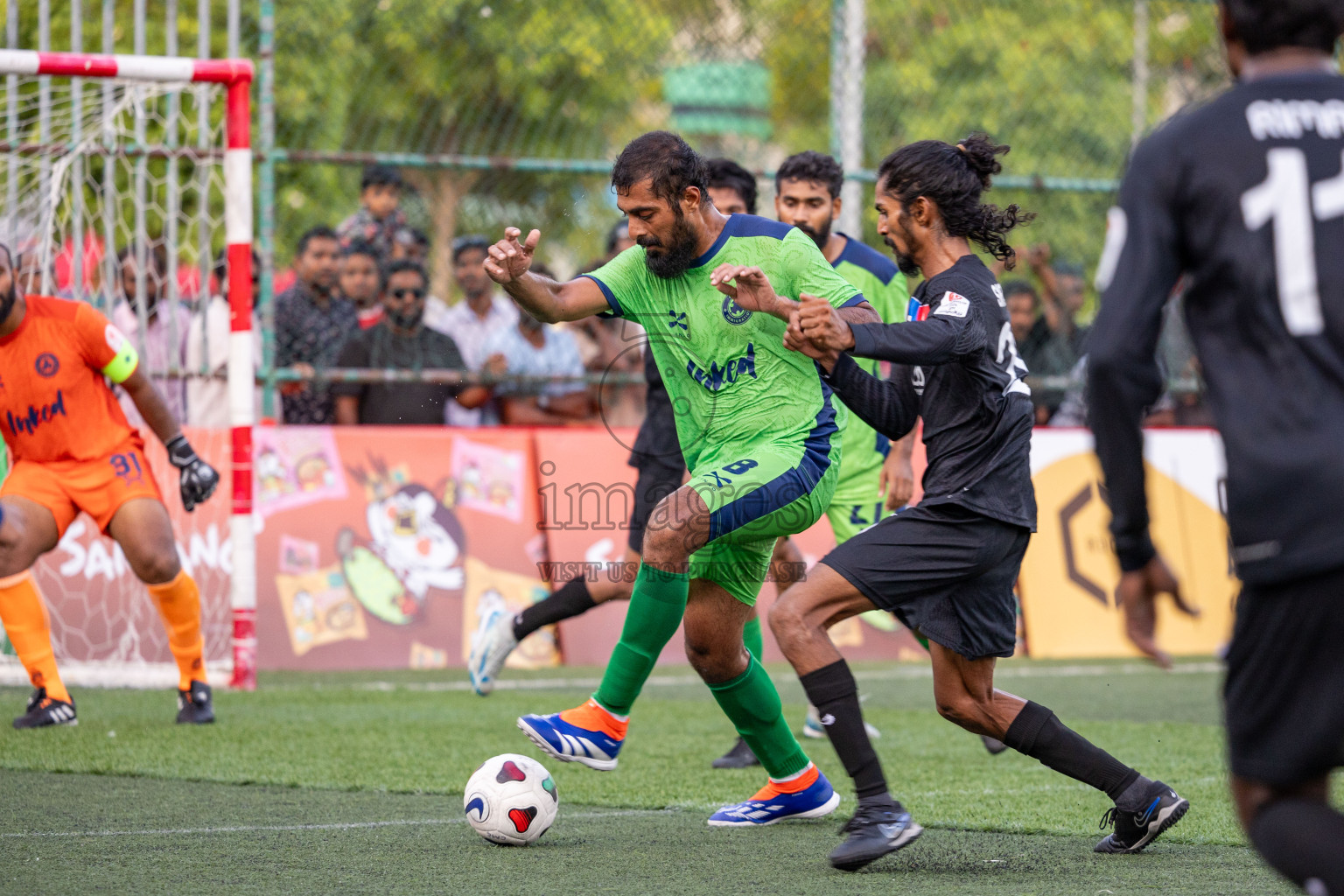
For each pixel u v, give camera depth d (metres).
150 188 29.78
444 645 29.16
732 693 14.20
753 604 14.16
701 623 13.96
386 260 29.41
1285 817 7.92
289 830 13.93
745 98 34.28
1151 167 8.02
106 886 11.41
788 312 12.63
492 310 30.34
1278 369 7.71
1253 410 7.71
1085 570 32.75
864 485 20.67
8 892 11.20
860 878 11.98
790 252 13.70
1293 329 7.70
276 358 28.92
